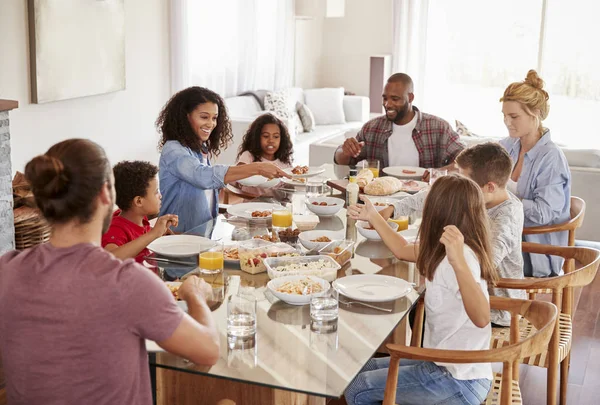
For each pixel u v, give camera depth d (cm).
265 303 211
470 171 252
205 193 324
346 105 845
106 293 130
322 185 343
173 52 654
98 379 133
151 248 248
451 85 859
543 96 325
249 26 779
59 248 133
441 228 211
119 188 261
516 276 268
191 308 150
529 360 259
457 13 838
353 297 215
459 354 189
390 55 891
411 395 209
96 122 570
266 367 173
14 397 138
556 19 798
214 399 221
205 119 317
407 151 405
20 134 491
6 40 469
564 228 312
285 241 264
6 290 133
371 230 269
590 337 366
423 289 226
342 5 855
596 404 300
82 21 528
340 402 295
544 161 328
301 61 905
